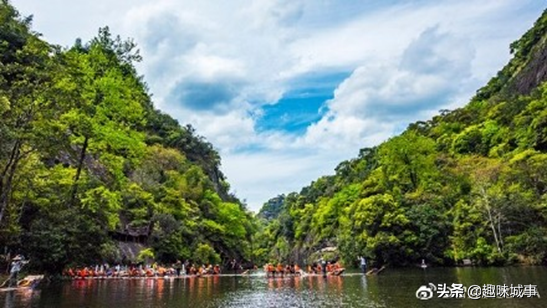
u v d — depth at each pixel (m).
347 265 55.69
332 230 80.06
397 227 45.31
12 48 40.72
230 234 73.19
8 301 16.45
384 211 46.47
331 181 119.00
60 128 24.56
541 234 38.62
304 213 108.44
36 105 22.52
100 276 34.44
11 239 26.14
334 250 70.81
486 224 42.88
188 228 57.31
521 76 90.81
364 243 47.78
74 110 28.80
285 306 15.44
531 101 69.19
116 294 20.17
